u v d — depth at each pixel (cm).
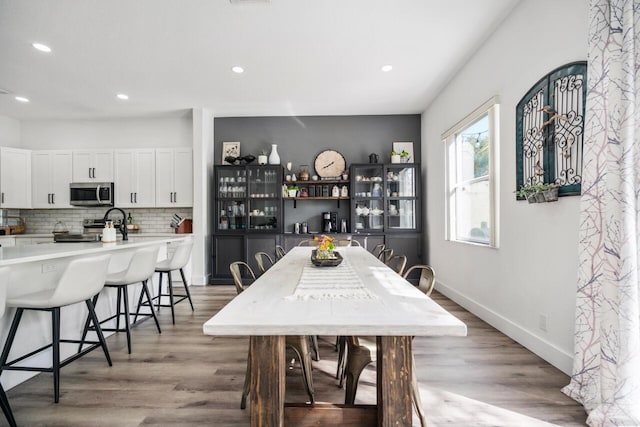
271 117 551
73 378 212
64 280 185
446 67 368
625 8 154
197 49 321
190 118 546
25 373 210
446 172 421
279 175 520
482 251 328
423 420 152
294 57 340
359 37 303
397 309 124
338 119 546
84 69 363
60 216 550
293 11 263
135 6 254
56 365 185
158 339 283
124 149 525
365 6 258
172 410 177
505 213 283
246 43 311
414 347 259
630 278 150
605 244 161
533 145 240
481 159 351
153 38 300
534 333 246
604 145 168
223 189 523
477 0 254
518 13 260
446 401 183
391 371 122
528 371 216
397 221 516
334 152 543
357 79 398
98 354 251
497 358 237
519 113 257
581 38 197
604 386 159
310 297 142
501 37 285
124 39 302
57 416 172
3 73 372
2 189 501
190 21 275
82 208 549
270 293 150
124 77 385
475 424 163
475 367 223
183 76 385
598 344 173
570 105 203
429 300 137
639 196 151
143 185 523
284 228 552
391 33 297
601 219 171
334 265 227
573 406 177
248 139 550
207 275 520
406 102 484
